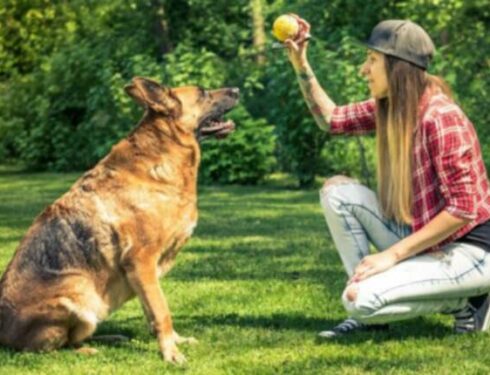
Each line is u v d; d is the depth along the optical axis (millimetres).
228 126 6047
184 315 7066
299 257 9781
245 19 24719
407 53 5727
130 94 5852
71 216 5820
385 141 5922
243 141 19312
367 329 6281
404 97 5730
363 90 17688
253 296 7711
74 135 23656
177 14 23641
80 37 25109
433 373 5211
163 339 5707
